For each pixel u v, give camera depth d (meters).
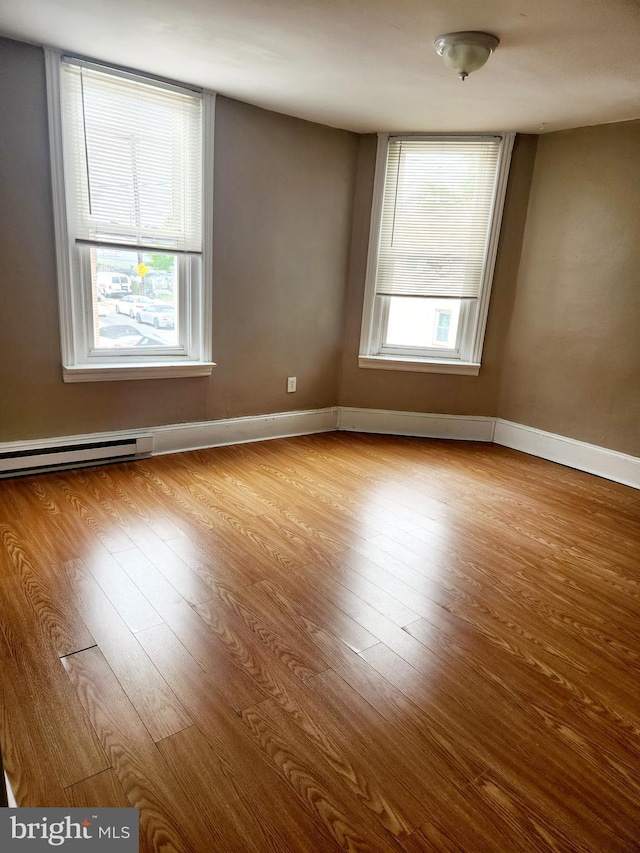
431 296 3.94
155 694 1.50
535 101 2.96
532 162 3.66
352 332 4.10
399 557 2.34
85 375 3.00
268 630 1.80
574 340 3.57
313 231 3.74
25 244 2.71
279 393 3.90
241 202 3.37
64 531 2.39
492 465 3.63
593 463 3.54
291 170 3.52
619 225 3.26
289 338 3.84
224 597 1.97
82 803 1.18
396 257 3.92
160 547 2.30
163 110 2.96
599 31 2.12
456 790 1.27
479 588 2.14
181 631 1.77
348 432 4.20
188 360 3.44
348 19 2.16
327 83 2.87
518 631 1.88
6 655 1.62
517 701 1.56
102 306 3.06
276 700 1.51
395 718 1.47
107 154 2.85
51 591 1.95
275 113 3.36
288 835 1.14
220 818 1.17
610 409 3.43
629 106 2.95
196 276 3.33
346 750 1.36
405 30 2.22
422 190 3.78
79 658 1.62
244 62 2.64
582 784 1.30
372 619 1.90
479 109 3.14
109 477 3.04
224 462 3.39
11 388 2.83
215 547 2.33
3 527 2.40
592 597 2.12
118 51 2.57
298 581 2.11
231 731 1.39
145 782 1.24
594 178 3.35
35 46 2.53
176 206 3.13
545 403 3.79
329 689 1.56
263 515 2.68
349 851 1.12
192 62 2.67
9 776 1.23
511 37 2.22
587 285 3.46
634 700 1.59
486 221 3.77
